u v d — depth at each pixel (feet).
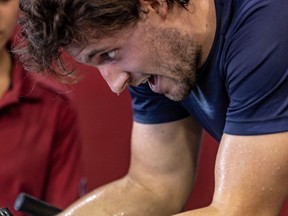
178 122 5.04
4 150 5.60
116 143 8.44
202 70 4.25
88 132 8.34
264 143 3.87
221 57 4.14
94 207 4.93
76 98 8.17
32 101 5.68
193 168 5.16
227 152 3.97
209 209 3.93
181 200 5.11
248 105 3.89
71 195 5.82
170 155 5.05
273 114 3.84
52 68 3.96
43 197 5.79
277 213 4.00
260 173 3.88
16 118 5.64
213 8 4.06
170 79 3.98
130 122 8.43
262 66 3.81
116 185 5.10
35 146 5.68
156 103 4.92
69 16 3.61
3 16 5.36
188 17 3.88
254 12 3.90
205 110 4.59
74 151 5.89
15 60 5.50
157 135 5.04
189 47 3.92
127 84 3.99
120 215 4.89
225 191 3.94
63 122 5.80
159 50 3.82
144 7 3.68
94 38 3.67
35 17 3.70
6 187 5.59
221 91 4.34
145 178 5.09
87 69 8.12
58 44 3.72
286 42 3.80
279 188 3.92
